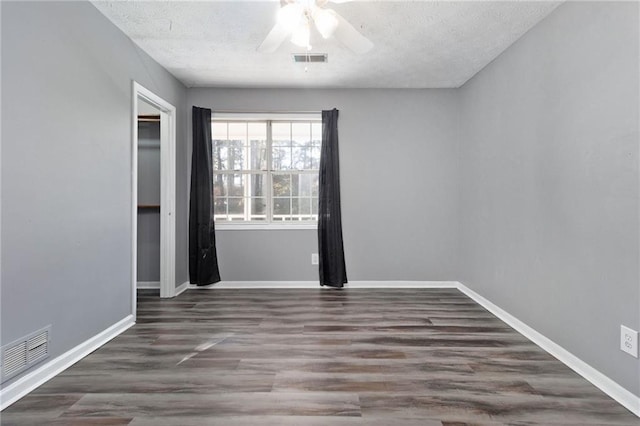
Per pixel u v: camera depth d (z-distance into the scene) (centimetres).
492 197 320
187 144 399
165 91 345
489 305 324
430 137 405
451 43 287
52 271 198
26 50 179
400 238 407
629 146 172
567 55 218
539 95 248
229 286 405
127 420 156
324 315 305
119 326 263
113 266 257
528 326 260
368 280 407
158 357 221
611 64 183
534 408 167
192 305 335
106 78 248
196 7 237
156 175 405
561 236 224
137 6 235
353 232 407
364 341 247
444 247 407
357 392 180
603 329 188
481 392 180
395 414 161
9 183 170
